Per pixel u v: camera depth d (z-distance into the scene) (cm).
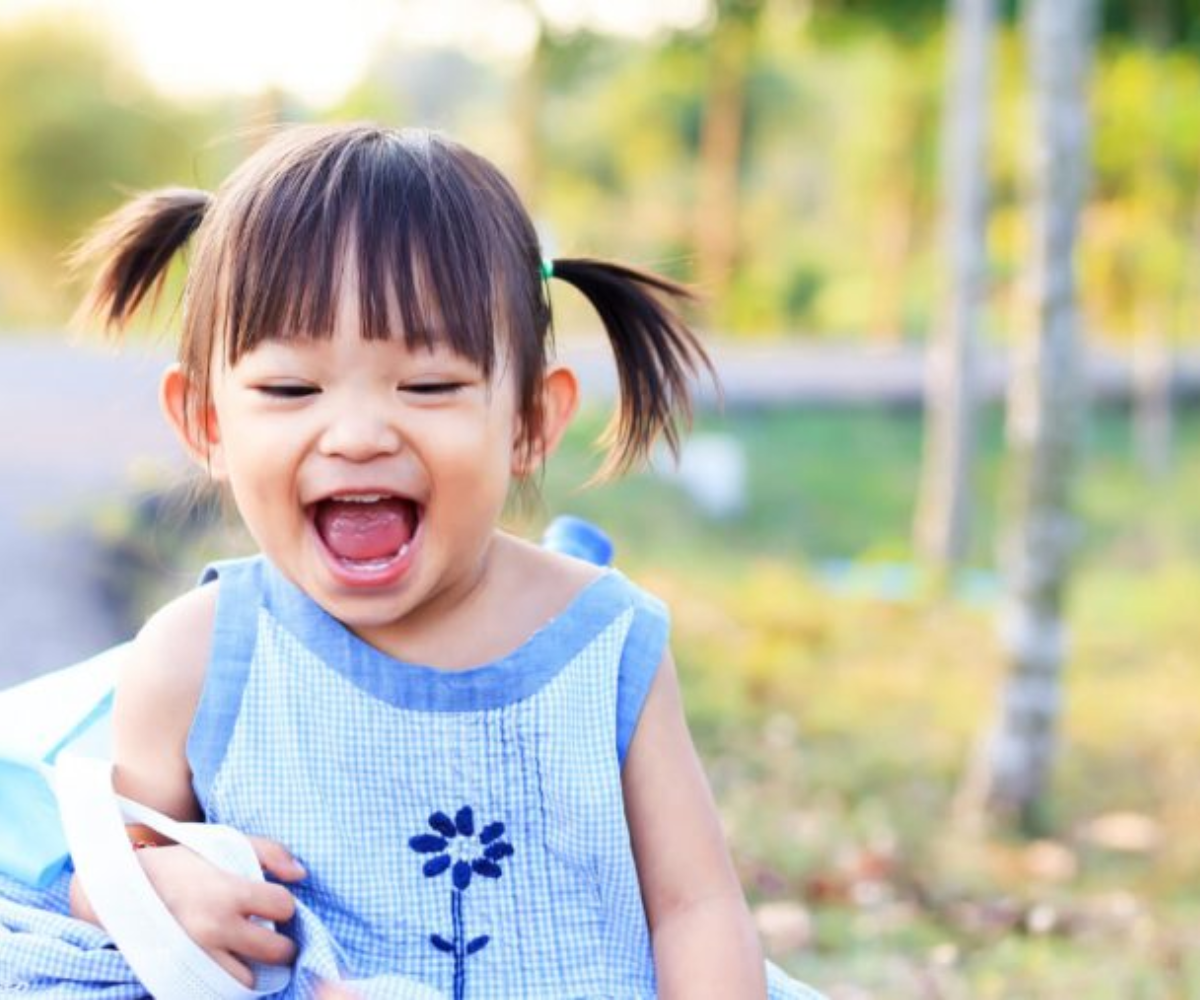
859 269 2788
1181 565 1145
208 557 793
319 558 180
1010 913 436
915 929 421
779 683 737
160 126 3016
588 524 243
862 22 1266
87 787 180
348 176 180
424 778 191
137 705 195
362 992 178
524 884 192
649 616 202
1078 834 541
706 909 194
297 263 175
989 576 1088
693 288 223
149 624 199
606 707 196
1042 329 545
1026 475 550
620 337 222
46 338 1984
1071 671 810
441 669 192
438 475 177
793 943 406
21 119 2941
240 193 184
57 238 2942
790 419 1720
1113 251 1711
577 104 2873
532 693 194
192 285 188
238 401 180
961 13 1020
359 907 189
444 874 191
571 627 197
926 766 613
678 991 190
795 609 906
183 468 294
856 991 369
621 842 194
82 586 743
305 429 176
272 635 194
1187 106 1708
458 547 181
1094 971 383
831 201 2853
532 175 1723
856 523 1290
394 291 175
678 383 224
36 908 187
